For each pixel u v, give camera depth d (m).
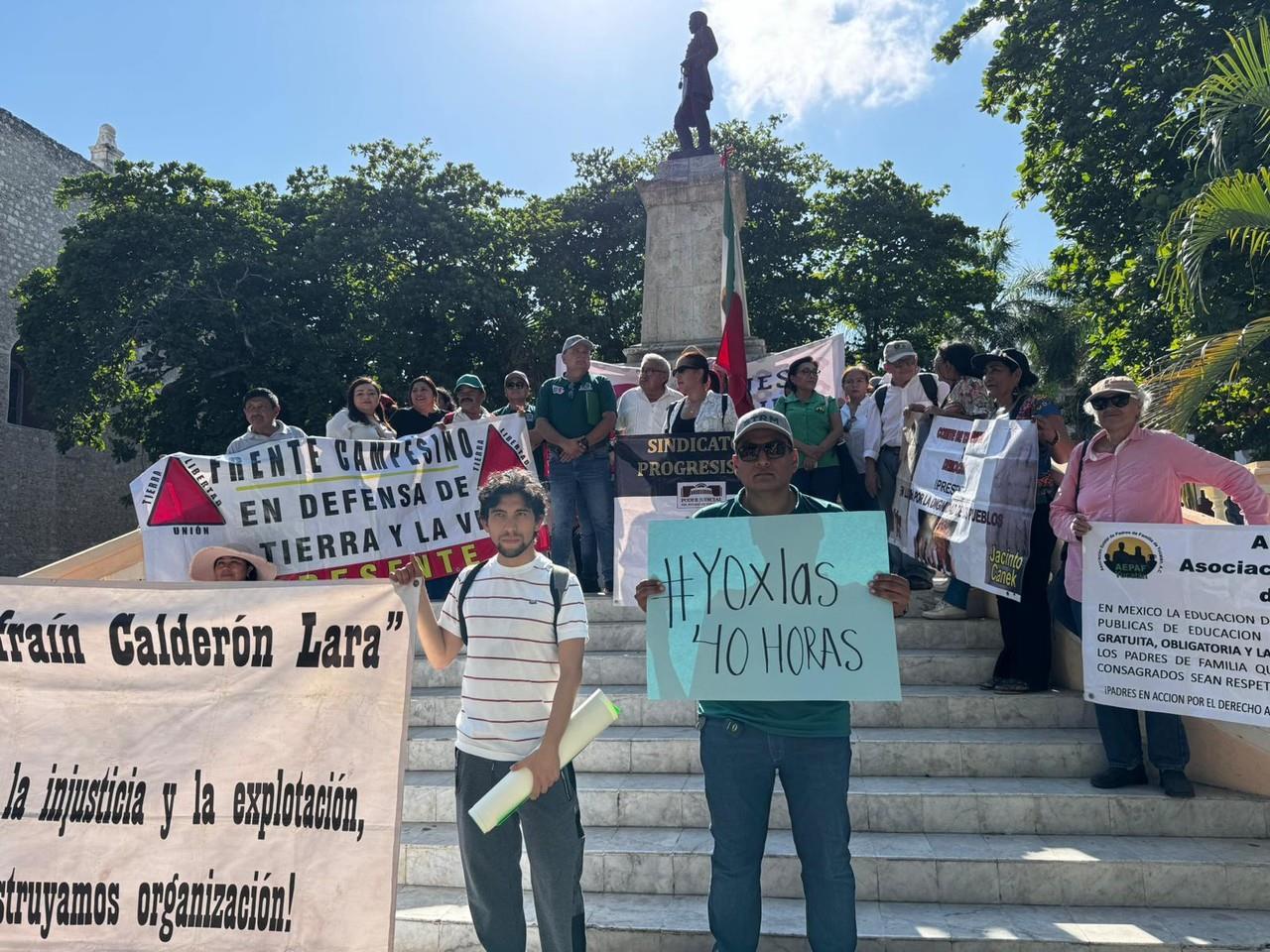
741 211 11.12
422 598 3.10
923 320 26.73
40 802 2.99
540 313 26.34
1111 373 14.17
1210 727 3.93
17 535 26.88
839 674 2.84
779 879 3.55
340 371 22.27
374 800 2.92
